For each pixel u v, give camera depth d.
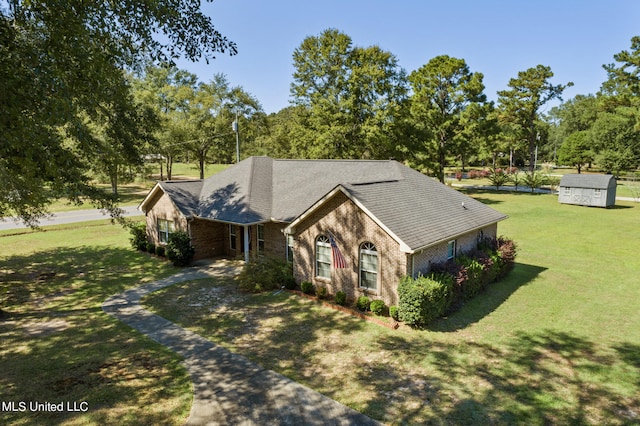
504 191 57.41
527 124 71.31
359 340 12.97
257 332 13.71
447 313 15.13
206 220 24.25
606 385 10.31
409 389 10.14
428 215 17.17
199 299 17.11
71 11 9.82
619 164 64.38
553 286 18.41
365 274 15.79
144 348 12.54
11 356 11.95
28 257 24.38
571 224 33.56
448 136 50.06
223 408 9.36
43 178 14.96
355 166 23.02
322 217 16.84
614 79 51.62
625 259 23.11
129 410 9.20
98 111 19.12
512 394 9.90
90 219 37.56
